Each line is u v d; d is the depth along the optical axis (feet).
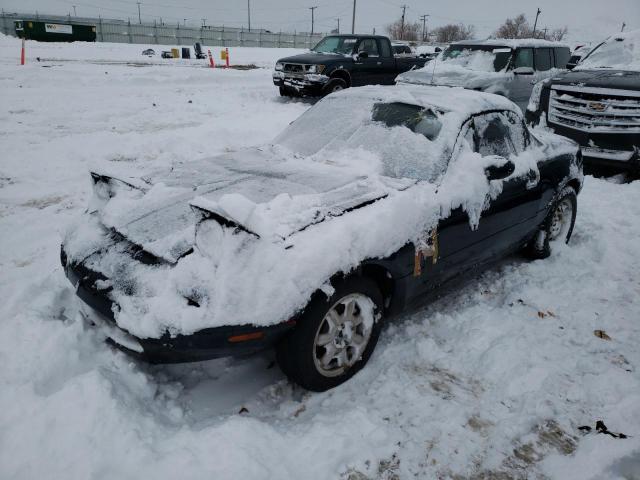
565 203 14.78
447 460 7.43
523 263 14.32
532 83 32.60
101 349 8.71
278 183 9.81
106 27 162.81
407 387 8.91
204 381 8.94
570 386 9.00
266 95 45.16
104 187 10.05
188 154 23.76
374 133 11.44
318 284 7.70
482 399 8.70
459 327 10.84
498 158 10.89
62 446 6.70
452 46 36.04
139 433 7.07
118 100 38.68
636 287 12.90
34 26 122.31
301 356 8.03
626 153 21.35
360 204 8.94
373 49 42.63
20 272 12.39
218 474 6.62
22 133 26.45
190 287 7.22
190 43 171.83
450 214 10.06
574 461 7.41
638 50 26.81
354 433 7.68
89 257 8.50
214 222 7.32
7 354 8.32
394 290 9.58
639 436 7.86
